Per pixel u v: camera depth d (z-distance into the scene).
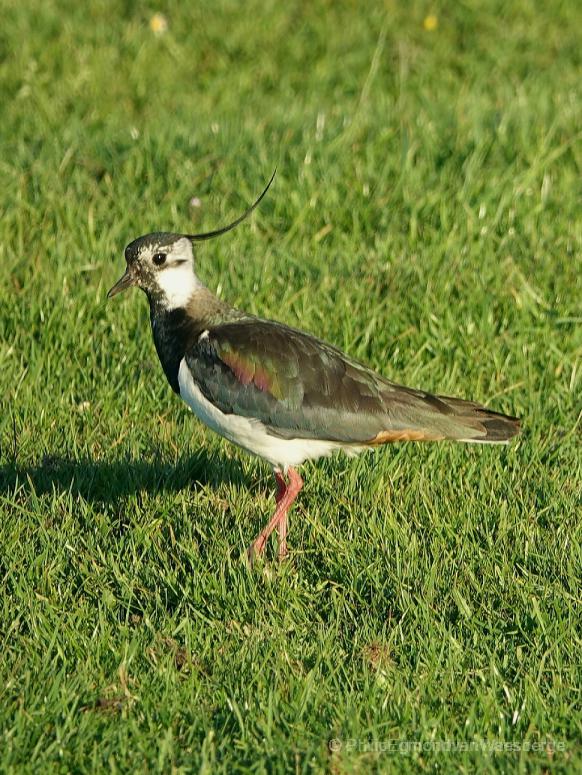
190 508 11.23
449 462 11.80
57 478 11.51
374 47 21.92
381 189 16.41
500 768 8.05
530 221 15.67
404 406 10.43
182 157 17.25
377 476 11.52
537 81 20.36
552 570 10.20
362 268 14.89
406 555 10.34
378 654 9.28
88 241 15.38
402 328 13.80
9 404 12.39
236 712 8.46
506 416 10.67
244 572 10.16
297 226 15.79
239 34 22.27
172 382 11.08
